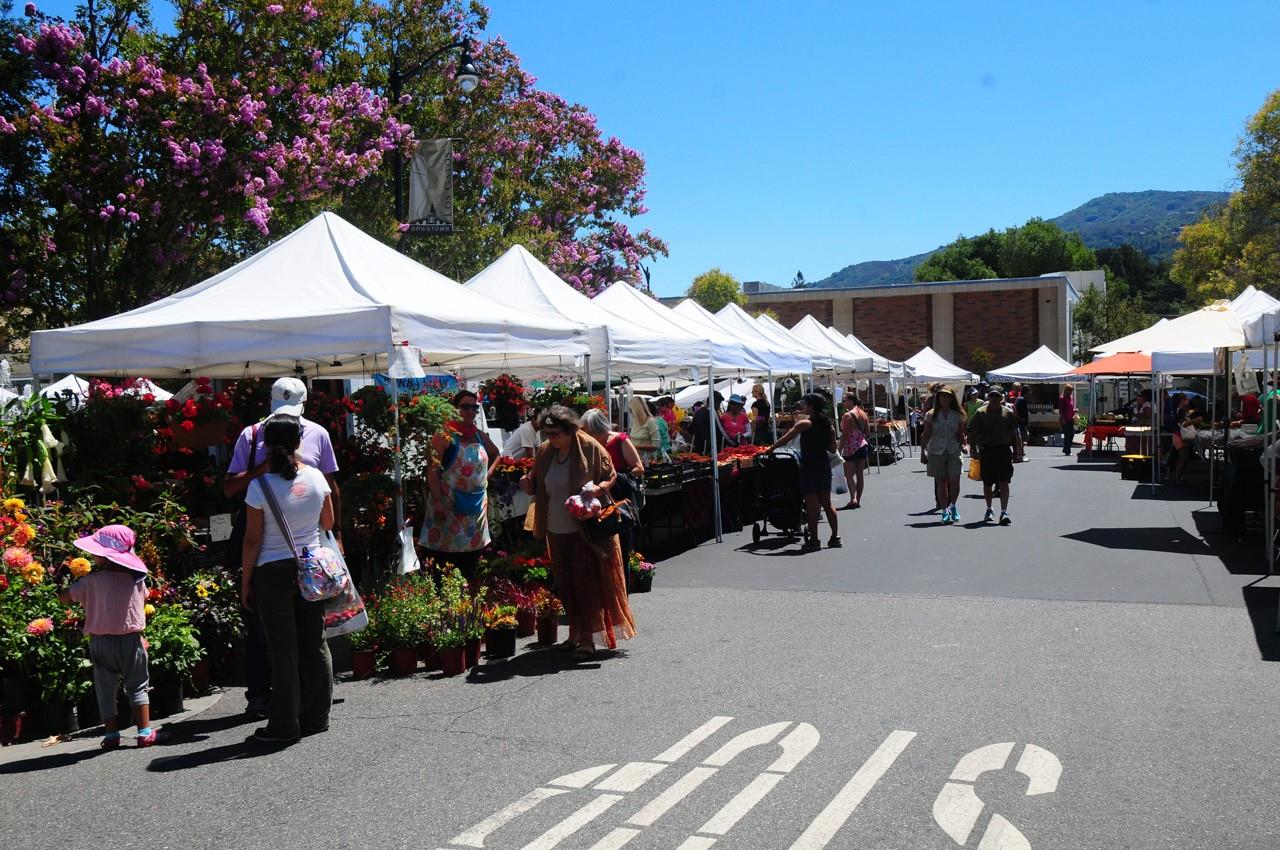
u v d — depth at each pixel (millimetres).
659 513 13242
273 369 11195
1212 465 15953
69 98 15727
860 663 7090
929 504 17500
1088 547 12039
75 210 15914
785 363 16938
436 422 8617
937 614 8602
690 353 13344
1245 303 14680
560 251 27250
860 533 13969
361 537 8266
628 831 4395
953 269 90812
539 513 7750
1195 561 10898
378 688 6973
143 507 7969
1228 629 7887
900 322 56812
